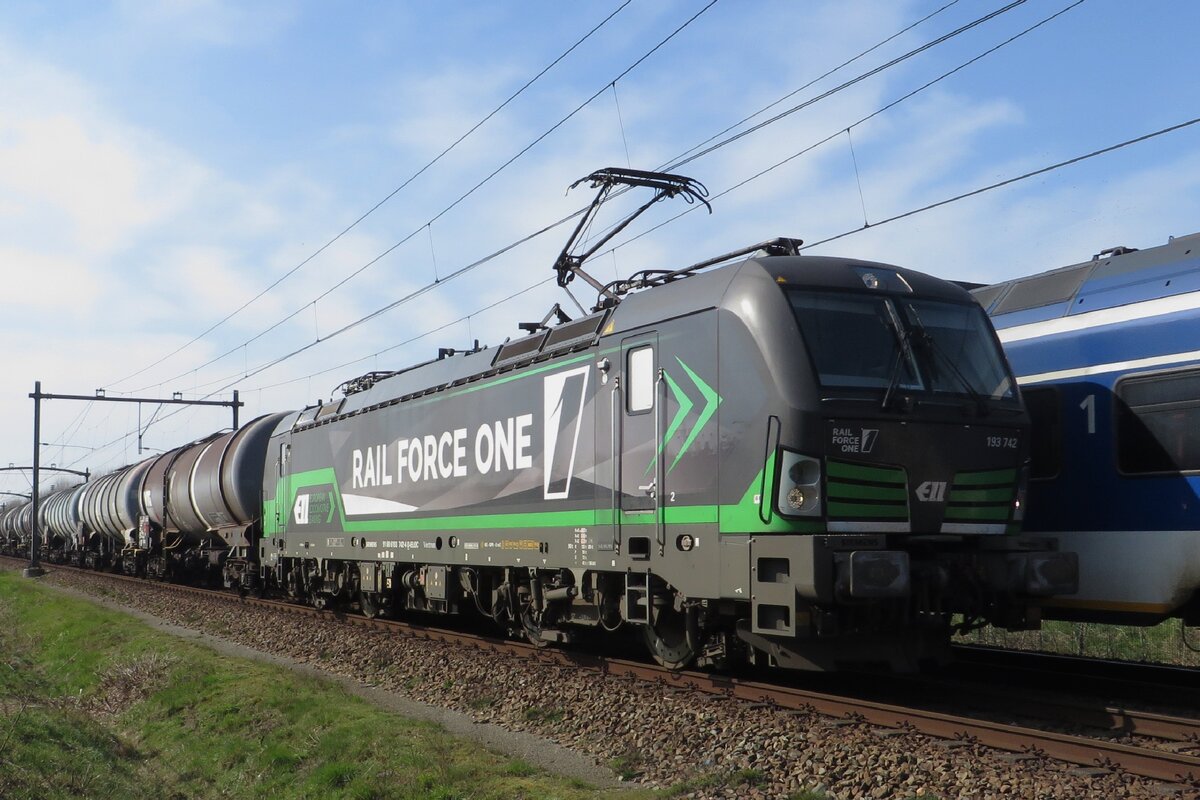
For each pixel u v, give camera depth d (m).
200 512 27.06
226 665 14.47
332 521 19.12
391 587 17.03
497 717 10.30
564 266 15.11
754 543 9.23
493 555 13.60
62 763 9.84
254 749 10.09
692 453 10.00
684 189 14.52
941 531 9.48
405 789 8.02
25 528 54.62
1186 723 8.00
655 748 8.59
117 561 37.78
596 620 12.12
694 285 10.41
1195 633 15.48
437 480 15.23
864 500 9.16
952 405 9.59
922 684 10.54
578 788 7.78
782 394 9.09
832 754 7.73
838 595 8.73
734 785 7.43
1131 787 6.66
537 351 12.93
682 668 11.36
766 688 9.71
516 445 13.15
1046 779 6.87
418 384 16.28
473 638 14.61
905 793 6.91
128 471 35.38
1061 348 11.26
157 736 11.66
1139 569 10.45
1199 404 9.99
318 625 17.69
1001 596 9.84
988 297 12.55
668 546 10.28
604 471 11.30
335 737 9.70
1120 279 10.96
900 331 9.66
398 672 12.96
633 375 10.97
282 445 22.20
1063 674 10.85
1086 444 10.96
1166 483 10.24
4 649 20.02
